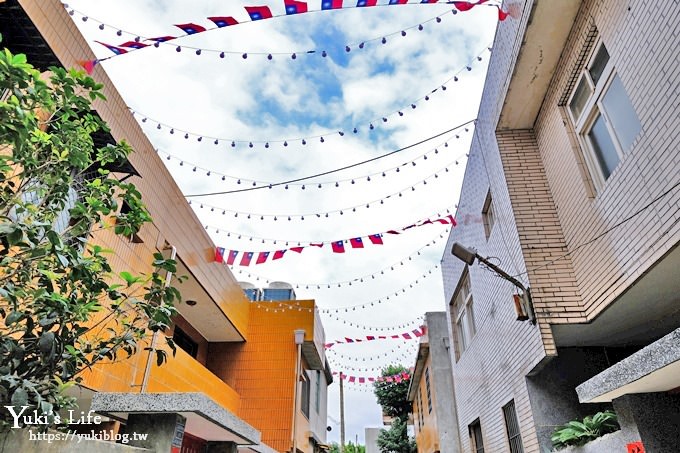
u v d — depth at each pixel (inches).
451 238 389.7
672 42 134.4
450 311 404.8
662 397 129.7
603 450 149.3
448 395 461.4
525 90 225.5
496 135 246.5
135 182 234.8
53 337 84.9
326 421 717.3
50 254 88.1
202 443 195.5
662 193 143.0
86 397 189.3
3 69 83.4
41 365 90.6
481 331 299.4
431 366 490.6
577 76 201.6
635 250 158.7
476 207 300.8
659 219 145.0
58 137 99.5
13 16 145.9
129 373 219.0
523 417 216.5
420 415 649.6
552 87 219.5
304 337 443.2
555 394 207.2
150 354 218.8
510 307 233.6
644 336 206.5
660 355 105.5
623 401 132.5
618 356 216.2
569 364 214.1
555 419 201.3
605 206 177.5
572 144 203.5
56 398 94.6
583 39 189.3
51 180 99.7
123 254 220.5
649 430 125.4
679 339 99.3
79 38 177.3
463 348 380.2
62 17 166.1
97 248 101.7
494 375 270.8
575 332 202.1
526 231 215.8
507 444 250.7
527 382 211.8
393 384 852.6
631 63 156.0
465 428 359.9
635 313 183.9
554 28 197.5
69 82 103.2
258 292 605.9
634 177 157.6
